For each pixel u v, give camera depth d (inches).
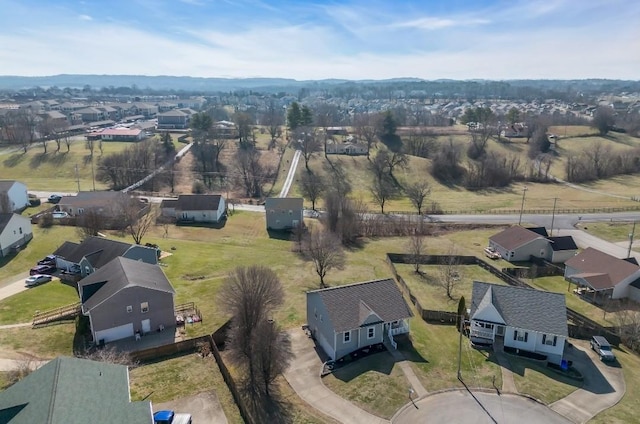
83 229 2726.4
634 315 1857.8
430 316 1930.4
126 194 3567.9
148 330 1733.5
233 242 3053.6
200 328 1763.0
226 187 4653.1
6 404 1014.4
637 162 5354.3
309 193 4207.7
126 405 1064.2
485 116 7086.6
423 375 1518.2
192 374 1476.4
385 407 1360.7
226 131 6343.5
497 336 1761.8
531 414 1350.9
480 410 1359.5
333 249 2367.1
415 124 7578.7
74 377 1068.5
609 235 3181.6
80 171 4862.2
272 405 1350.9
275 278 1828.2
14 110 7805.1
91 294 1756.9
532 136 6235.2
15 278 2185.0
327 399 1390.3
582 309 2123.5
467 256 2669.8
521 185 4867.1
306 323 1859.0
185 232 3233.3
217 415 1288.1
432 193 4579.2
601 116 6943.9
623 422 1328.7
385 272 2469.2
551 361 1647.4
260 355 1393.9
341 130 6771.7
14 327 1708.9
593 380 1542.8
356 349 1641.2
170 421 1202.0
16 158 5103.3
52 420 914.7
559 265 2684.5
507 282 2385.6
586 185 4827.8
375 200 4266.7
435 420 1312.7
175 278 2250.2
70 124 7401.6
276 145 5895.7
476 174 4948.3
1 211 3090.6
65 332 1699.1
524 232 2815.0
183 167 5036.9
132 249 2124.8
